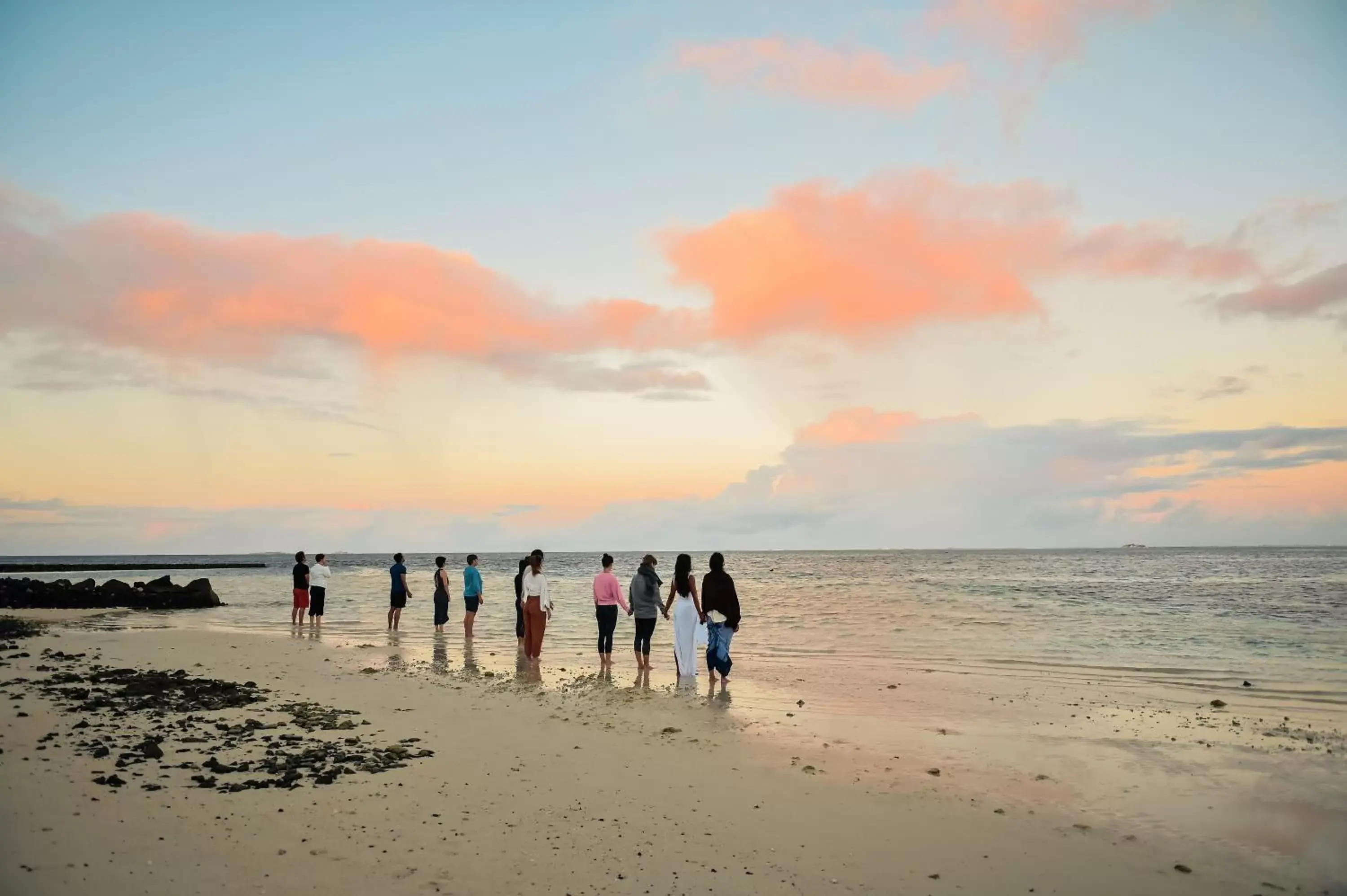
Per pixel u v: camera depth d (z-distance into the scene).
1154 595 36.59
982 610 28.55
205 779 6.82
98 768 7.01
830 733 9.71
